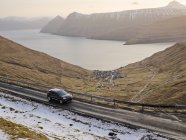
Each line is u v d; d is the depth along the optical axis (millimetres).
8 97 56094
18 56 184000
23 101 53062
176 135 34062
